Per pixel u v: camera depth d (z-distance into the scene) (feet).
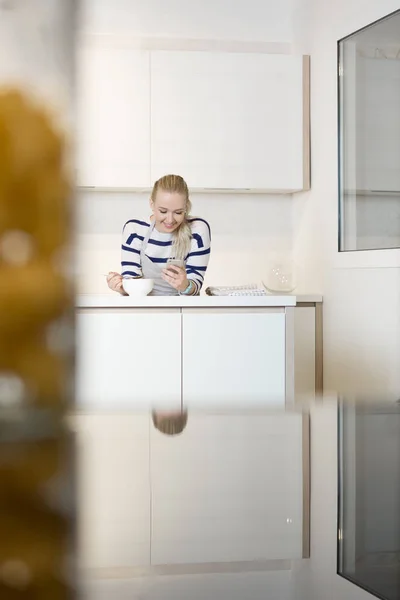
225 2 14.90
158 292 11.84
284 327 9.84
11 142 0.73
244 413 1.59
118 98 13.67
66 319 0.75
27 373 0.73
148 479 0.99
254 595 0.56
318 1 13.91
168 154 13.87
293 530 0.76
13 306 0.72
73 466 0.89
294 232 15.07
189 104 13.88
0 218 0.72
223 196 14.89
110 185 13.71
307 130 14.30
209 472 1.04
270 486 0.97
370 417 1.53
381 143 12.12
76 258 0.75
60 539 0.65
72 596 0.54
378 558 0.66
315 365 13.88
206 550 0.69
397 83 11.68
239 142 14.06
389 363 11.87
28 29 0.78
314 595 0.57
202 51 14.15
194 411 1.61
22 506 0.71
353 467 1.08
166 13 14.76
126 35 14.70
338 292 13.32
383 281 12.04
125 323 9.58
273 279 14.15
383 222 12.09
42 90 0.77
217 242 14.89
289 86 14.19
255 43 14.99
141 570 0.62
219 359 9.74
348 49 12.97
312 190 14.26
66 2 0.80
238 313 9.77
